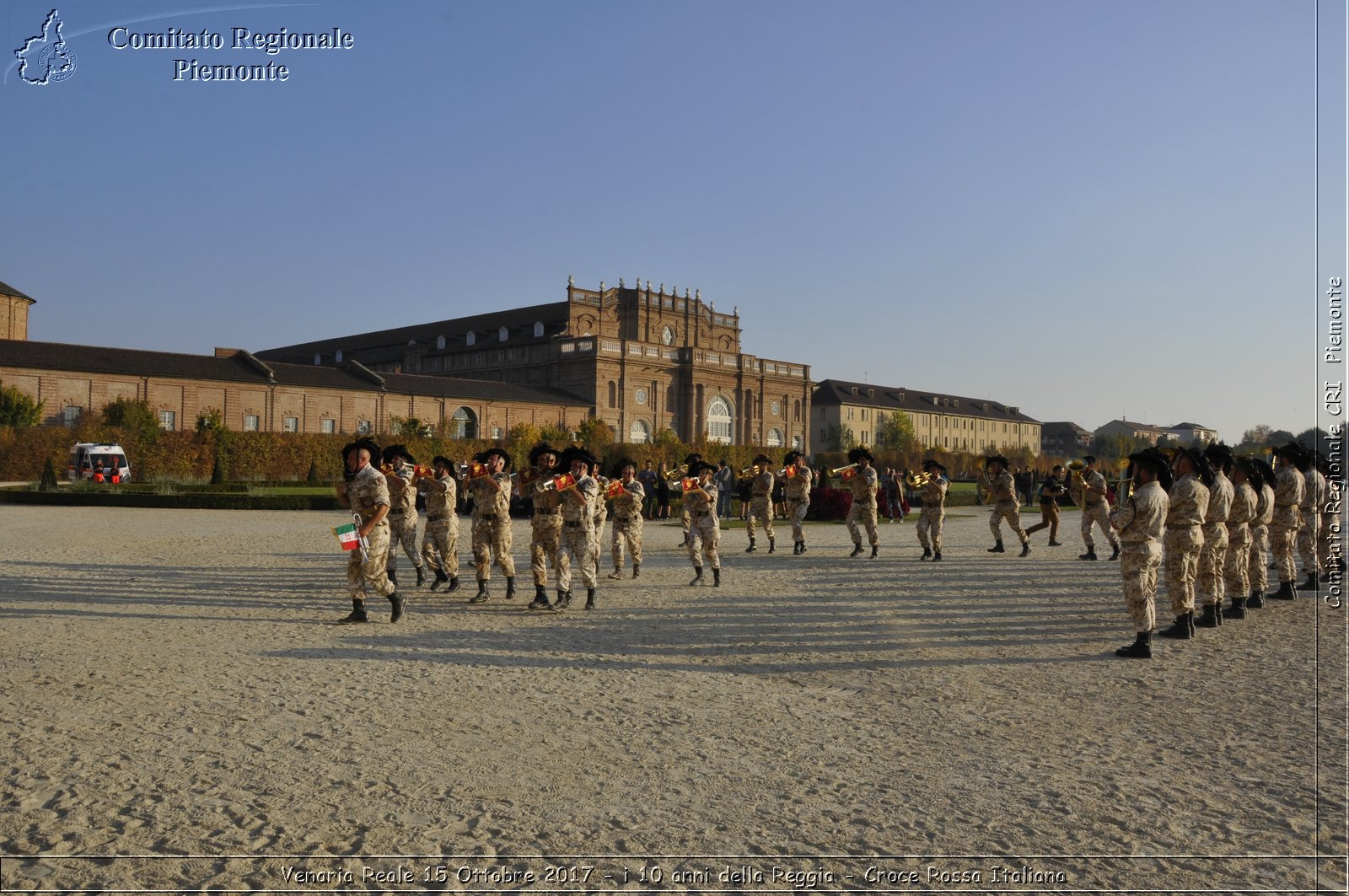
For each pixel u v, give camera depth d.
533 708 6.82
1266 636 10.15
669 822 4.75
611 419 80.38
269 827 4.62
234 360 65.94
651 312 89.31
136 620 10.23
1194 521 10.02
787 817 4.83
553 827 4.67
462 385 73.94
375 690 7.27
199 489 39.91
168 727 6.21
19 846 4.36
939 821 4.79
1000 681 7.89
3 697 6.91
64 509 30.31
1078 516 35.09
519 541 21.33
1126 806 5.01
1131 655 8.90
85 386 56.03
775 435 92.38
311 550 18.12
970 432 130.88
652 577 14.77
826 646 9.36
